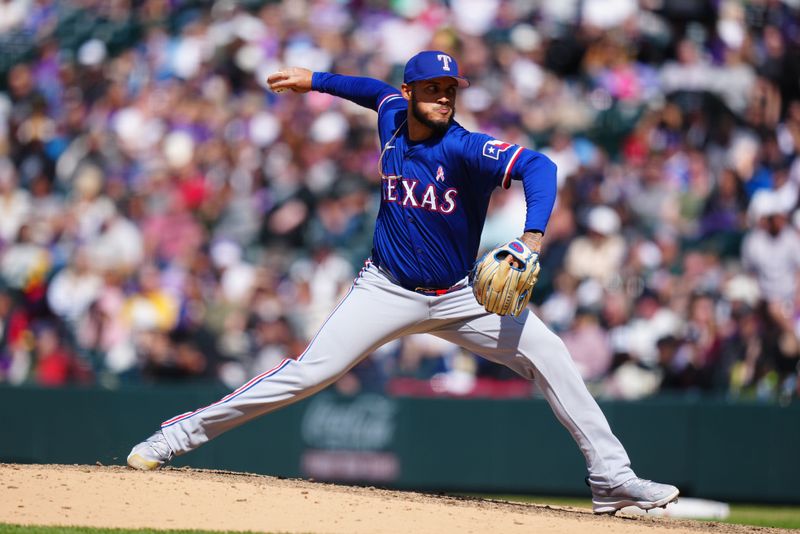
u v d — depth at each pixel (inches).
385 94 682.8
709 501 1257.4
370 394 1296.8
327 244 1617.9
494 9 1978.3
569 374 658.8
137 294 1515.7
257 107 1827.0
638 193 1641.2
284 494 637.3
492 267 605.0
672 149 1722.4
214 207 1686.8
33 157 1868.8
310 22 1982.0
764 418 1262.3
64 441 1314.0
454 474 1277.1
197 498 617.6
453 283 645.9
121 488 626.8
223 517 586.2
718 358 1371.8
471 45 1888.5
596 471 666.2
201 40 1975.9
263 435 1299.2
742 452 1261.1
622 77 1860.2
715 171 1701.5
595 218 1544.0
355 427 1291.8
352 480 1285.7
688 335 1397.6
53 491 617.3
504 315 621.3
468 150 612.4
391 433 1286.9
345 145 1747.0
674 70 1876.2
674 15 1953.7
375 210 1676.9
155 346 1439.5
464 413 1282.0
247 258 1615.4
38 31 2150.6
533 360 657.0
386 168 641.0
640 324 1424.7
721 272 1526.8
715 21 1941.4
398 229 638.5
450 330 662.5
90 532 546.0
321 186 1686.8
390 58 1913.1
